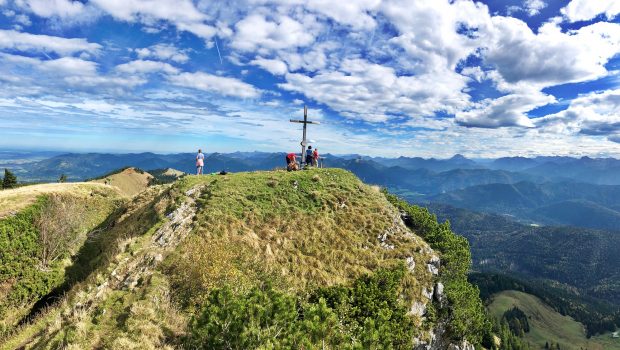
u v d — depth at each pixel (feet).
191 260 68.33
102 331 48.91
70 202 150.61
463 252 139.64
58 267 106.52
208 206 90.99
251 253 78.74
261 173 121.39
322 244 91.91
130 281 62.08
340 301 72.33
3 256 100.37
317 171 128.26
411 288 89.45
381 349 48.47
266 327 46.93
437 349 94.22
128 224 111.65
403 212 148.77
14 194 142.31
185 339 49.16
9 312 87.66
